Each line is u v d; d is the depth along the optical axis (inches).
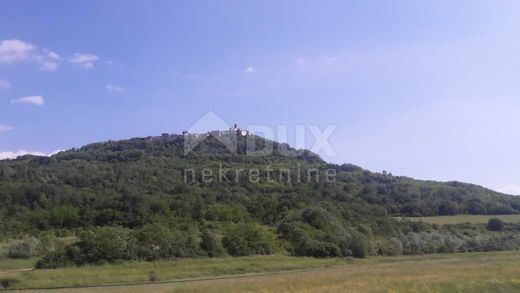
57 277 1785.2
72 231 3287.4
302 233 3134.8
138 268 2123.5
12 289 1590.8
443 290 1270.9
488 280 1382.9
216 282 1630.2
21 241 2699.3
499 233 3944.4
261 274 2081.7
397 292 1246.3
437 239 3678.6
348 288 1331.2
